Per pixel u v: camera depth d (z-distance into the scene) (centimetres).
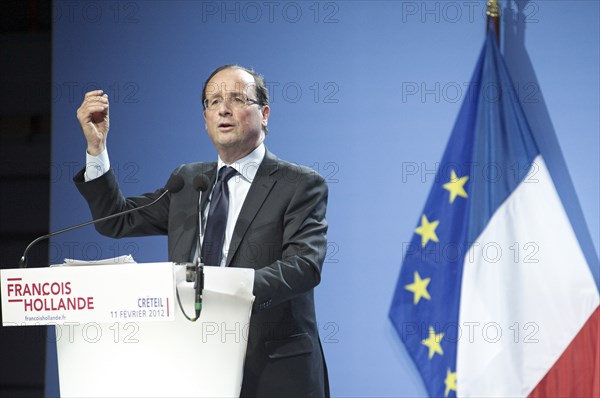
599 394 984
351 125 1112
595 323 1002
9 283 571
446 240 1066
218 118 741
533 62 1070
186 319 573
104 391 578
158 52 1168
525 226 1023
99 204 756
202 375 572
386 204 1096
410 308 1077
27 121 1193
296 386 677
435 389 1059
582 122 1054
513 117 1044
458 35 1096
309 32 1132
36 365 1173
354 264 1098
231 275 579
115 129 1170
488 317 1022
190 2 1163
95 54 1181
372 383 1084
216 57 1153
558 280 1009
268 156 759
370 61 1114
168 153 1156
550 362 1004
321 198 726
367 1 1120
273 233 705
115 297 553
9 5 1199
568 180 1051
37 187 1186
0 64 1198
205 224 729
